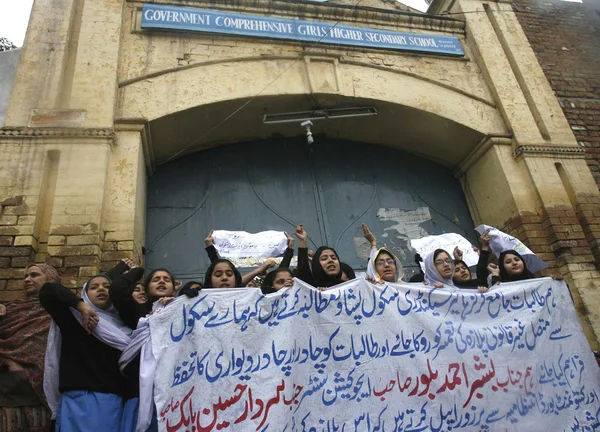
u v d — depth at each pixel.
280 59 5.91
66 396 2.63
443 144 6.53
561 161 6.07
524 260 4.35
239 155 6.15
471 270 4.93
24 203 4.16
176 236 5.43
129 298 2.95
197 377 2.82
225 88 5.50
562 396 3.26
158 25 5.57
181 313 2.97
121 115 5.00
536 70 6.81
